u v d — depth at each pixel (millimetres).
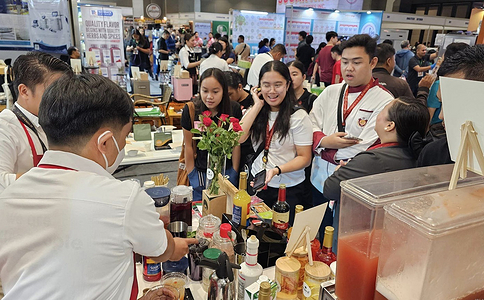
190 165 2363
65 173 779
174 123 4734
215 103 2254
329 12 9266
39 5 5523
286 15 9117
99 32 7039
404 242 645
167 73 6516
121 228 753
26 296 737
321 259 1155
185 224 1265
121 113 819
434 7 14062
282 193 1368
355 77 1889
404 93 2506
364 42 1835
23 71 1394
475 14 5023
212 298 967
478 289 680
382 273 716
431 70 6125
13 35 5477
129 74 9625
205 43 13156
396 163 1325
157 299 988
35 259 729
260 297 852
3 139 1398
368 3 13984
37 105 1448
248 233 1295
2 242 748
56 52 5852
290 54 9391
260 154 2053
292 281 1060
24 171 1501
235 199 1364
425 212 634
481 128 604
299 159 1927
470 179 817
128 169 4328
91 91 767
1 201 769
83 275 733
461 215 621
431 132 1359
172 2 18062
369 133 1876
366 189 779
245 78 5516
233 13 10164
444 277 623
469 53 1061
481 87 573
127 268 814
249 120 2006
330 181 1506
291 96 1956
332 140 1866
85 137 784
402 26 9430
